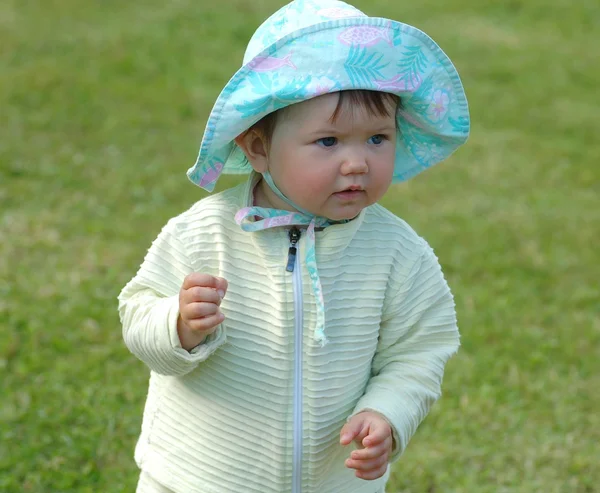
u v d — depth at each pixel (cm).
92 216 539
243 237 225
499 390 401
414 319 233
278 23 220
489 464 357
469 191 634
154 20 930
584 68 938
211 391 226
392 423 221
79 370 388
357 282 227
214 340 215
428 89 223
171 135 678
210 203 230
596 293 497
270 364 222
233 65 843
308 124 209
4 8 913
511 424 381
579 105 838
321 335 215
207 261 224
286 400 223
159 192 582
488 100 831
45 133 652
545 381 412
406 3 1098
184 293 207
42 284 453
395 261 232
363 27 207
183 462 230
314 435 225
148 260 228
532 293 494
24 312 426
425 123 231
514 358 429
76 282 457
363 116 209
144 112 713
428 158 246
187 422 230
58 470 330
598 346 446
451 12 1086
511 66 925
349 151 210
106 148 641
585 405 398
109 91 742
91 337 412
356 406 228
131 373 392
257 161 223
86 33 868
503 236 561
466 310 466
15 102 696
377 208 236
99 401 369
